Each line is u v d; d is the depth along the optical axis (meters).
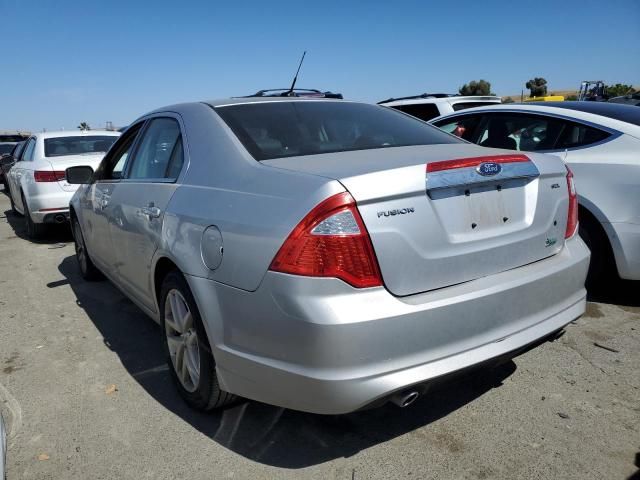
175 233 2.74
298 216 2.08
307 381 2.07
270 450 2.58
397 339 2.06
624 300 4.30
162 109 3.60
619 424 2.68
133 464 2.51
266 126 2.88
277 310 2.10
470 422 2.74
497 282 2.35
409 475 2.37
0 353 3.80
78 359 3.65
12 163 10.15
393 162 2.28
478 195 2.36
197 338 2.64
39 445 2.68
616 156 4.03
